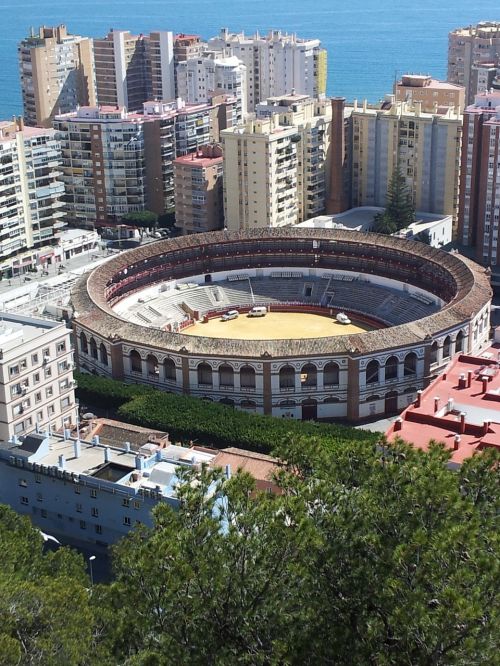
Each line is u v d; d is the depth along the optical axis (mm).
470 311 194250
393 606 59844
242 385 183250
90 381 184250
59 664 73875
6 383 152500
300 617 64125
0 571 89250
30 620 77250
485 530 64438
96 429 148875
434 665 57000
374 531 65250
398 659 59281
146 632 68938
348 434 159750
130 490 129375
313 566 64875
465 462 73125
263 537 67500
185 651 65125
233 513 71000
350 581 63875
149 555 67938
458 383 140375
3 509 108312
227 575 66188
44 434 145625
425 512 65312
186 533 68562
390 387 184000
